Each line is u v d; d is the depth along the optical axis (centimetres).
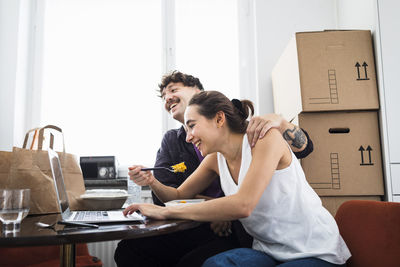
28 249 170
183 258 131
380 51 179
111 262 237
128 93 269
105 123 267
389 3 180
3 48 252
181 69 269
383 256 100
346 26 231
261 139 111
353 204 115
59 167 122
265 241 117
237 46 270
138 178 146
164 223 97
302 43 185
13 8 256
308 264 98
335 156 181
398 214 100
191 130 122
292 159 115
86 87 269
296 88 187
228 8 273
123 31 273
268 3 254
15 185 126
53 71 270
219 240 140
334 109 180
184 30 272
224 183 128
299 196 110
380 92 178
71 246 98
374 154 180
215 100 121
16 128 250
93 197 139
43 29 271
